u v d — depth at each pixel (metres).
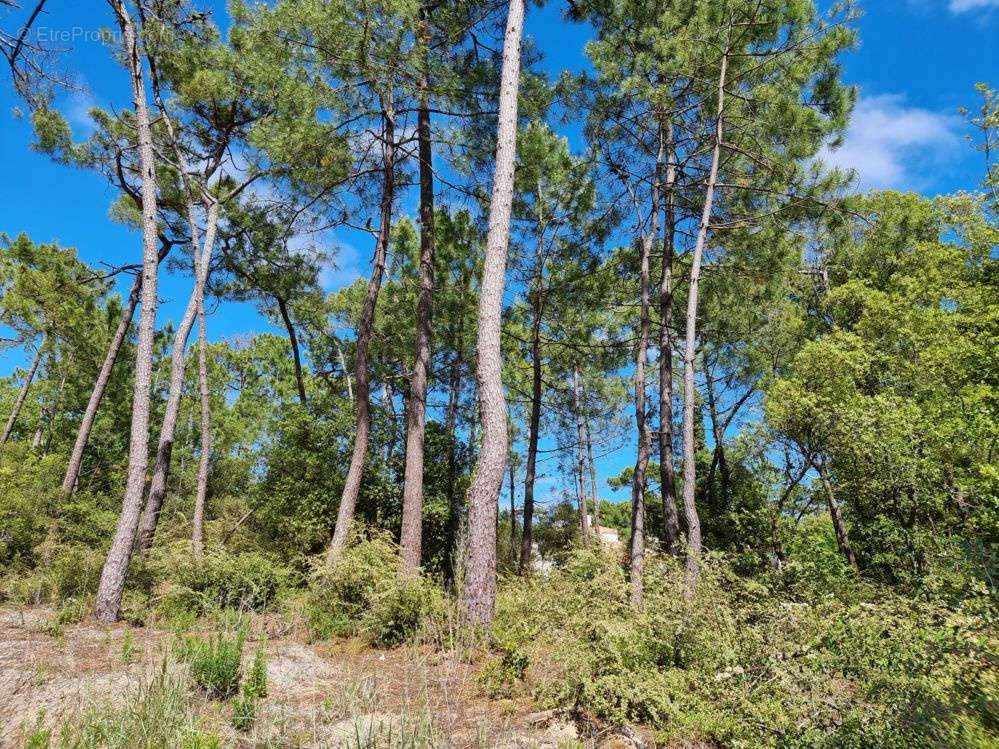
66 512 12.40
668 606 4.74
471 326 15.41
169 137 12.17
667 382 11.21
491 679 4.30
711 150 10.22
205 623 6.51
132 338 22.84
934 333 10.37
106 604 6.74
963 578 4.21
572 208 13.36
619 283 13.75
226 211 13.33
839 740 3.12
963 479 8.02
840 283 15.27
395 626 6.02
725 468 16.94
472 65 10.29
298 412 13.98
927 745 2.76
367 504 13.55
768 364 14.00
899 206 14.00
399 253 16.16
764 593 4.73
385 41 8.45
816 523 11.72
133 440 7.30
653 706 3.74
